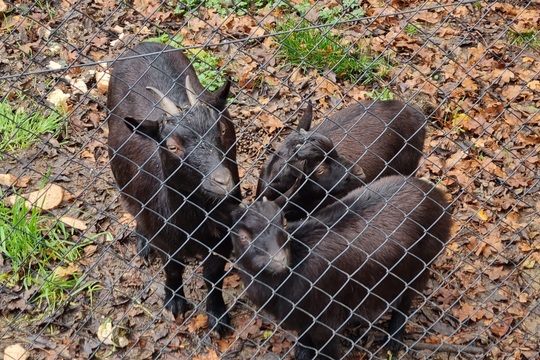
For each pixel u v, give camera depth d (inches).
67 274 101.3
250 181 113.2
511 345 96.7
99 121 119.0
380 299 95.0
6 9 129.9
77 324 98.0
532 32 130.1
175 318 100.7
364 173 101.8
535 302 100.7
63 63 125.0
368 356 97.3
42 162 114.0
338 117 107.9
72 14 130.4
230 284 103.6
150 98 100.0
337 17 130.2
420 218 94.6
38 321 97.7
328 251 91.0
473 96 122.2
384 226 93.4
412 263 95.3
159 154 90.2
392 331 97.8
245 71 124.6
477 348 96.2
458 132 118.3
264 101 122.0
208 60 124.9
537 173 114.0
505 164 115.3
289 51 124.5
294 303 90.6
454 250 105.6
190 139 86.0
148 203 95.9
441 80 124.6
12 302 98.7
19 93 120.2
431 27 131.6
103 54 127.3
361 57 125.6
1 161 113.3
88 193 110.9
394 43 128.1
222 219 88.8
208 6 132.9
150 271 104.4
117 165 102.3
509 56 127.6
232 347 97.8
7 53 125.2
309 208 101.0
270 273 88.6
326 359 95.5
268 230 86.1
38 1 131.4
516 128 119.0
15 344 95.0
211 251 90.0
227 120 98.0
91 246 105.6
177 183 88.7
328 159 98.4
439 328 98.9
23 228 102.1
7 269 101.8
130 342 97.2
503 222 103.1
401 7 133.4
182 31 129.6
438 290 102.0
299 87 123.0
